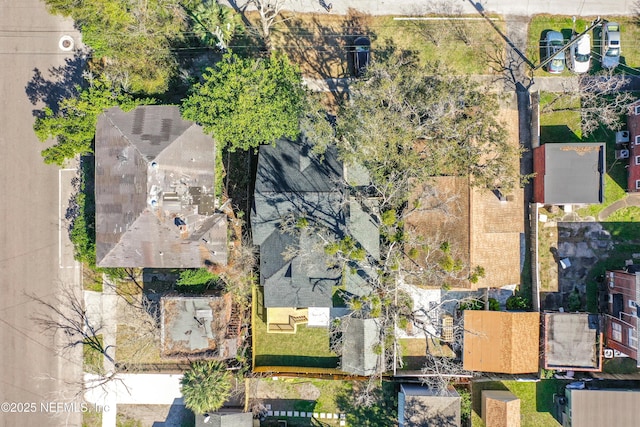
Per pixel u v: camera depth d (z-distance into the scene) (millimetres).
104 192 26328
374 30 30125
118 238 26156
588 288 29562
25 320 30672
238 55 29984
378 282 26547
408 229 27797
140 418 30453
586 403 27562
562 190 27516
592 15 29891
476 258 27250
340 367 28891
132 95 27797
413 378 29000
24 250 30688
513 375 28500
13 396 30656
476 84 25781
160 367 30359
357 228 28141
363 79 26297
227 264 28031
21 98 30703
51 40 30609
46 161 26922
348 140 25734
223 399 27750
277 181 27672
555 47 29188
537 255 28828
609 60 29359
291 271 27641
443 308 29641
